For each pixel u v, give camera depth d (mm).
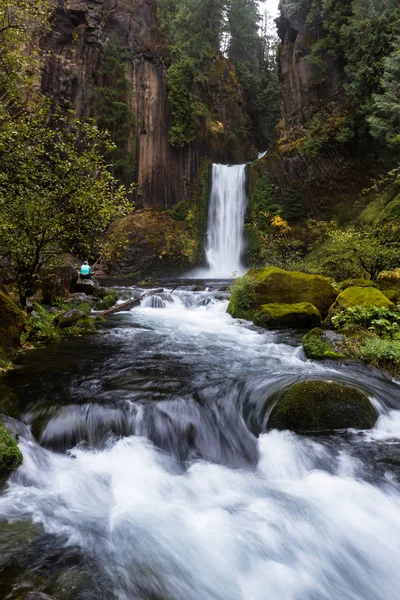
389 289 11195
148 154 35156
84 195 8789
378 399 5277
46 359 7090
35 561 2658
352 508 3496
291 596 2637
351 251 13406
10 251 8742
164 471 4105
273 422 4801
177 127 35406
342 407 4859
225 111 40062
